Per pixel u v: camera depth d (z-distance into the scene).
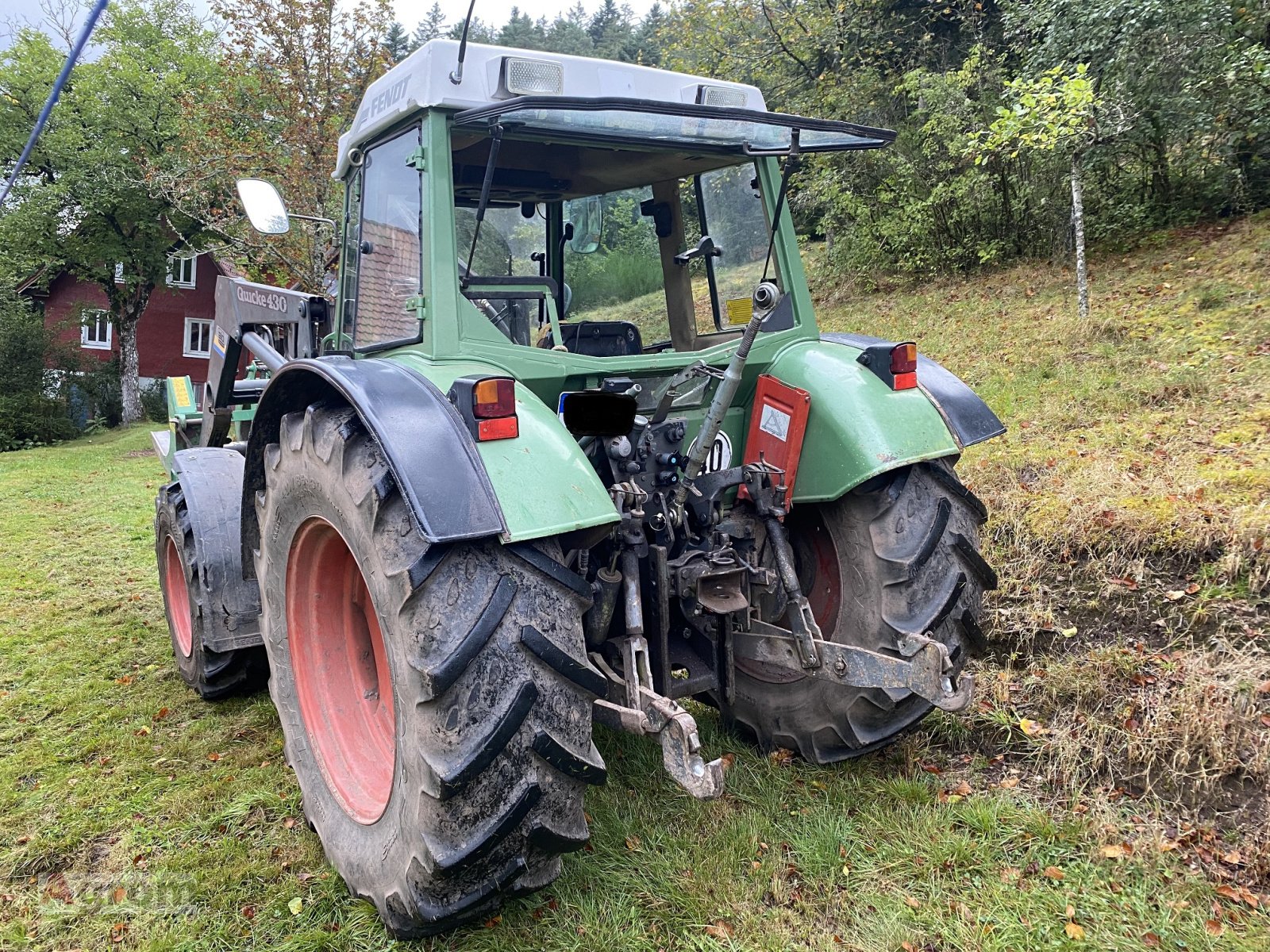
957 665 2.80
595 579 2.53
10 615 5.38
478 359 2.52
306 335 3.85
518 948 2.25
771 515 2.78
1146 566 3.68
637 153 3.01
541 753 1.98
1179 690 3.00
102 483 11.64
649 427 2.74
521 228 3.20
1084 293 7.71
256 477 2.92
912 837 2.61
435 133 2.53
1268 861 2.41
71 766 3.40
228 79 13.05
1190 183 9.60
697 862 2.54
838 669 2.62
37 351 22.16
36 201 22.30
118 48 22.70
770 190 3.09
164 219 23.31
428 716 1.95
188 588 3.80
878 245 11.81
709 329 3.34
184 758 3.44
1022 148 8.76
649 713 2.24
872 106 12.28
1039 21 9.46
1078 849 2.55
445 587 1.98
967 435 2.88
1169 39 8.45
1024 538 4.09
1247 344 6.24
